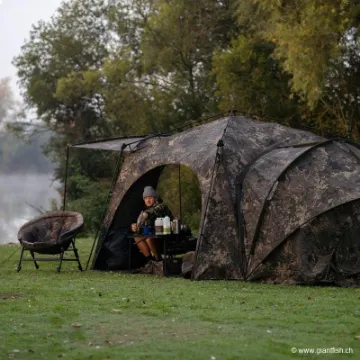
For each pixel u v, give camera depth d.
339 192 13.16
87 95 47.06
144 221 15.20
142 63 40.50
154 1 40.53
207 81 38.22
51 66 50.97
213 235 13.84
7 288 12.28
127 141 16.56
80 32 50.59
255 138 15.02
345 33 27.20
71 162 49.09
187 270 14.24
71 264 17.45
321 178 13.45
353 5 22.48
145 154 15.91
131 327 8.85
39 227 15.90
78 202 42.91
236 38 37.41
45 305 10.37
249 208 13.68
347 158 13.95
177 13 37.81
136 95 42.25
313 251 13.03
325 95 29.20
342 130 29.00
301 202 13.27
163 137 16.08
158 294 11.59
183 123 39.03
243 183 14.00
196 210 35.53
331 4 21.94
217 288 12.43
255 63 31.64
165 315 9.62
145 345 7.87
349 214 13.12
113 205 16.17
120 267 16.11
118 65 41.88
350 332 8.58
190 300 10.92
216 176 14.14
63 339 8.23
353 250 13.06
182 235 15.23
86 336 8.38
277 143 15.05
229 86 32.19
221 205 13.95
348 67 28.69
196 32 38.12
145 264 16.33
